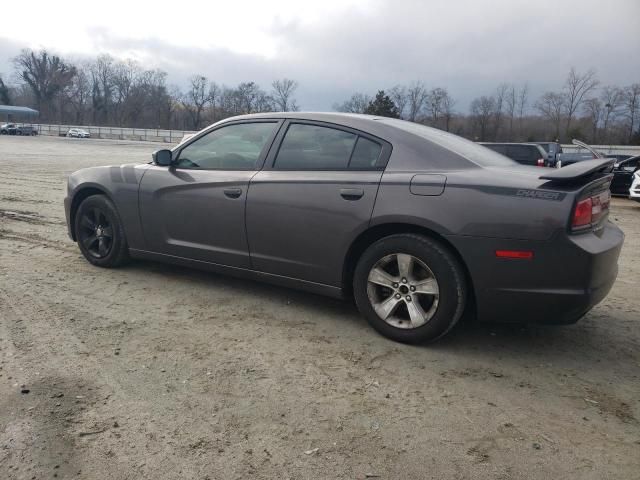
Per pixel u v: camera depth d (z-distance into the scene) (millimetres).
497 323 3969
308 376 3057
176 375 3016
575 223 3014
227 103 99688
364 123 3777
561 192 3031
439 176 3336
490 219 3119
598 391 2994
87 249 5148
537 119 68250
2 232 6688
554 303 3076
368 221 3482
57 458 2262
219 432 2490
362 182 3539
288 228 3834
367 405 2766
